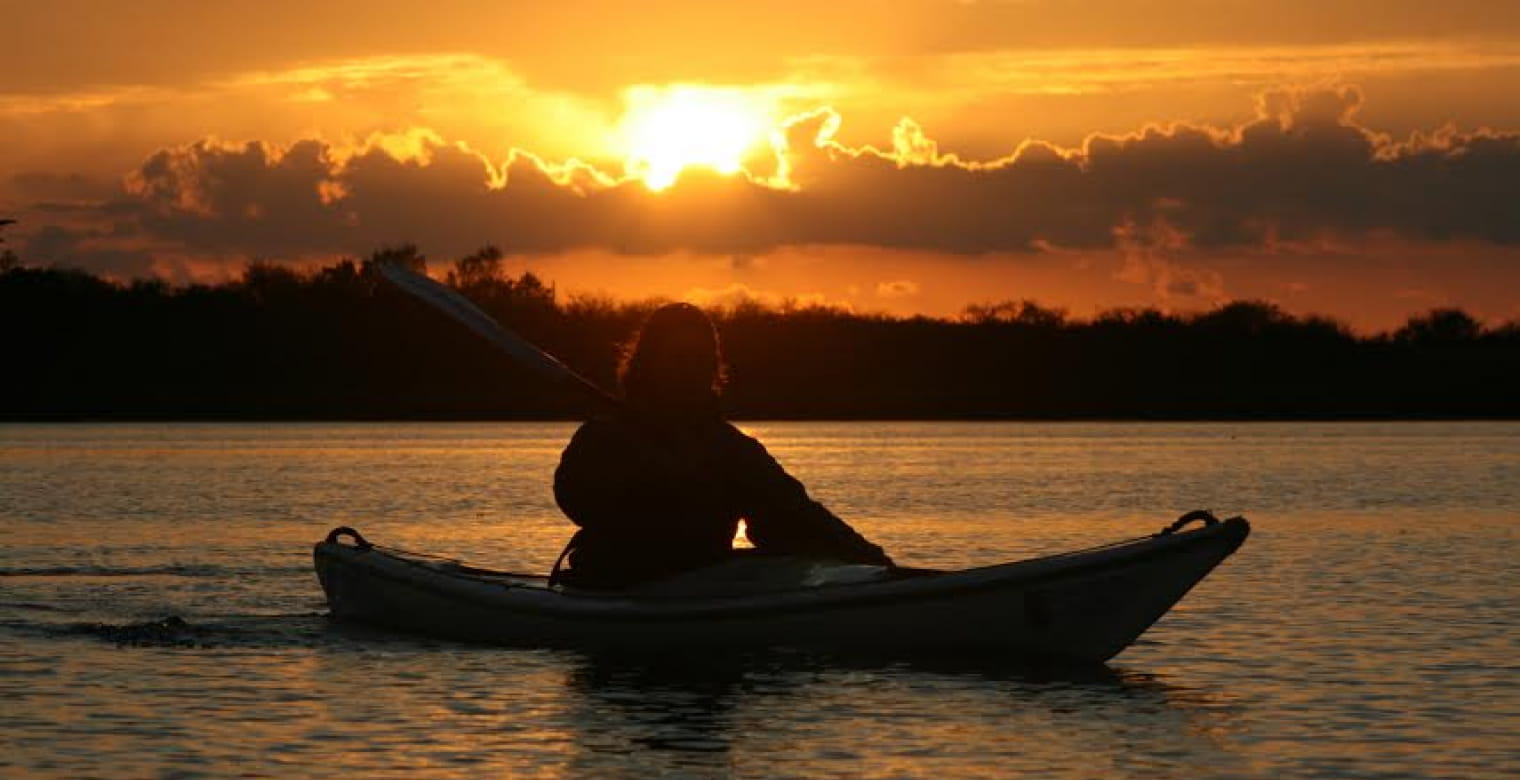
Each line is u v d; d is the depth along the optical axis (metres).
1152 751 19.53
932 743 19.80
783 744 19.70
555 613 25.05
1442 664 25.41
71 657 25.36
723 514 24.42
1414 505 66.06
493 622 25.83
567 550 25.42
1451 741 20.12
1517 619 30.28
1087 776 18.42
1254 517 58.94
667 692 22.36
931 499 70.12
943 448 139.62
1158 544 23.09
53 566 40.47
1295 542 47.84
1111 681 23.42
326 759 19.02
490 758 19.06
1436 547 46.00
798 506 24.14
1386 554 43.72
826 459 115.81
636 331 25.25
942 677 23.28
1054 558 23.61
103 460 110.94
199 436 170.50
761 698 21.98
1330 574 38.25
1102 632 23.50
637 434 24.16
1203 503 67.19
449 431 195.12
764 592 24.16
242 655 25.41
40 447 136.75
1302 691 23.11
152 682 23.30
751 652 24.14
